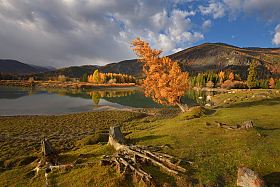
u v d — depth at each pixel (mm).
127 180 8242
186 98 88688
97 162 10477
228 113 29281
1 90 102562
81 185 7992
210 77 166000
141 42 32750
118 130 14711
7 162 13711
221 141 13414
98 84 196875
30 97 75062
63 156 12312
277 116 22203
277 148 10680
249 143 12102
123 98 87875
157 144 13891
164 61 33062
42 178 9312
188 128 19234
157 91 33938
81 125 30000
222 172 8586
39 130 25828
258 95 52312
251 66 77500
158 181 7762
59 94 95750
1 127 26500
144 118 39531
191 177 8117
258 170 8461
